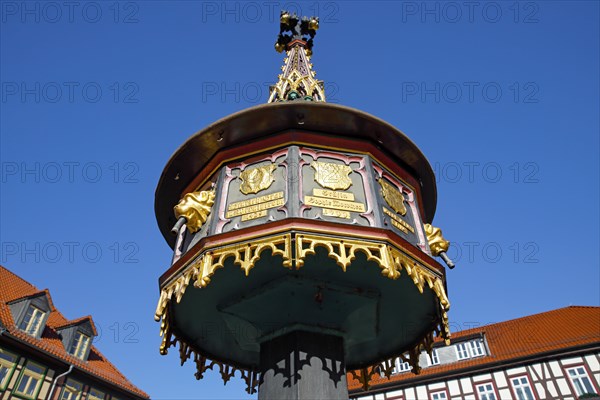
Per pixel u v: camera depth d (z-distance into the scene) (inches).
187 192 400.2
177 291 304.3
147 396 1149.7
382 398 1127.6
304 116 350.3
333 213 308.3
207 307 366.3
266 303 342.3
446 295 339.0
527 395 990.4
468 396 1045.2
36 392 887.1
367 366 429.7
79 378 997.8
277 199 316.8
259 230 291.6
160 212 411.5
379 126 357.4
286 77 543.2
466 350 1149.7
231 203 335.6
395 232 321.1
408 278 331.6
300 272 327.6
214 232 316.5
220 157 371.6
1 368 839.1
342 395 313.4
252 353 424.8
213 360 422.0
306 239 279.9
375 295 343.3
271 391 313.7
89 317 1092.5
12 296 1045.8
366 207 321.4
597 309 1130.0
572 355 988.6
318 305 342.0
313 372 313.3
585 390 938.1
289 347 328.5
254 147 362.3
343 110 343.9
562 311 1198.9
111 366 1177.4
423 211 419.2
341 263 270.5
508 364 1041.5
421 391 1098.7
